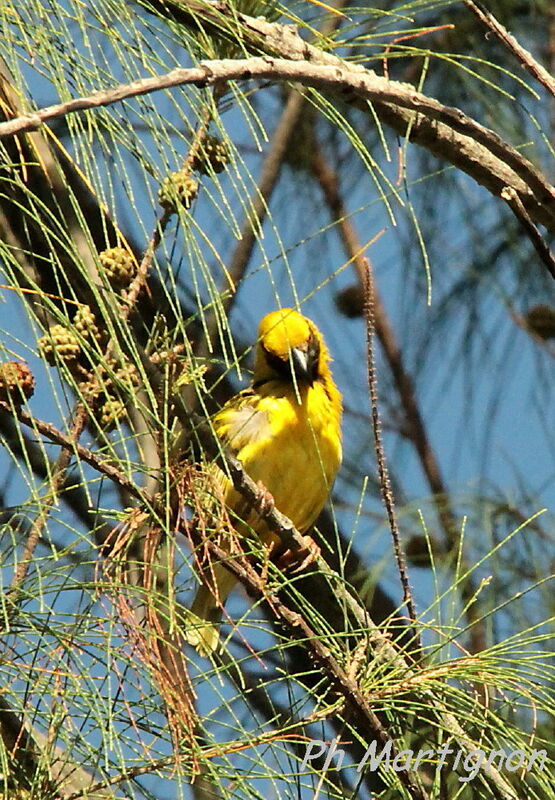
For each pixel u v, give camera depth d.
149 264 6.74
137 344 6.31
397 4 13.31
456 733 6.80
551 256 8.36
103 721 6.07
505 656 7.14
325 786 6.93
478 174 8.97
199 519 6.74
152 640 6.02
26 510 6.21
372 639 7.18
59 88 5.95
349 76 7.31
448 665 6.84
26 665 5.96
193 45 7.49
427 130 8.73
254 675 10.55
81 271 5.77
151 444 7.71
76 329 6.41
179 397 6.54
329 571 7.22
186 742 6.23
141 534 7.14
